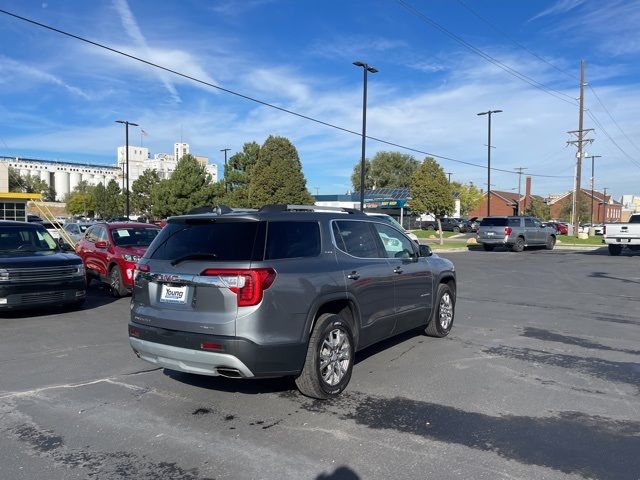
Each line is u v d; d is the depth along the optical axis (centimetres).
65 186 14288
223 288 454
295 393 530
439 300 755
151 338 491
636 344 743
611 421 462
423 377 584
